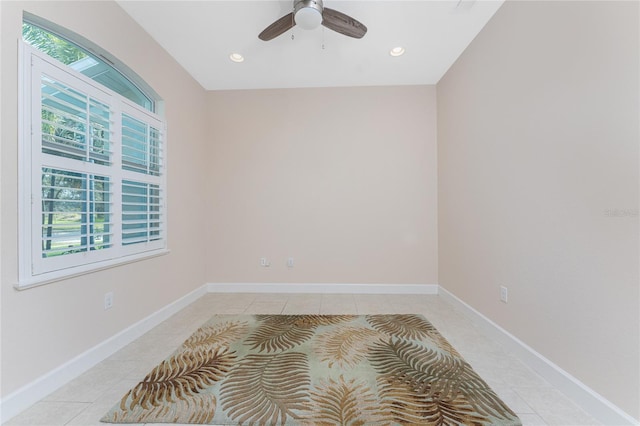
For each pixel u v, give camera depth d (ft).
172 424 4.24
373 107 11.19
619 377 4.10
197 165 10.73
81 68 6.32
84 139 5.83
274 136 11.41
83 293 5.76
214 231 11.53
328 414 4.40
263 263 11.43
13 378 4.47
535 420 4.32
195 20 7.28
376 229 11.24
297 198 11.37
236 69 9.82
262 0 6.56
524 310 6.08
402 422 4.24
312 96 11.31
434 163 11.09
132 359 6.14
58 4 5.26
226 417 4.36
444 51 8.77
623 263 4.06
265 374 5.49
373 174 11.22
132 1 6.59
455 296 9.51
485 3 6.70
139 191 7.73
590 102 4.53
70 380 5.34
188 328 7.81
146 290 7.73
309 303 9.96
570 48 4.89
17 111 4.56
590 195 4.55
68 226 5.51
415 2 6.66
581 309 4.70
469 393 4.93
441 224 10.67
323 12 6.21
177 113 9.34
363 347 6.60
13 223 4.50
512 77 6.46
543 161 5.55
